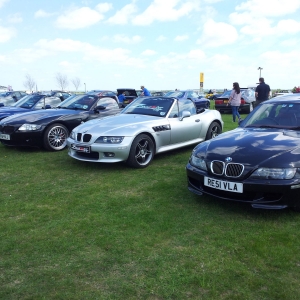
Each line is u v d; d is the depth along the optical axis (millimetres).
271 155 3443
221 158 3617
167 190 4484
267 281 2404
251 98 16844
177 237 3119
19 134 6902
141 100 6984
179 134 6406
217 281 2414
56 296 2273
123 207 3893
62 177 5191
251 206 3742
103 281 2445
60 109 7852
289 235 3104
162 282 2418
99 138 5367
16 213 3750
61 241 3068
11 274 2551
